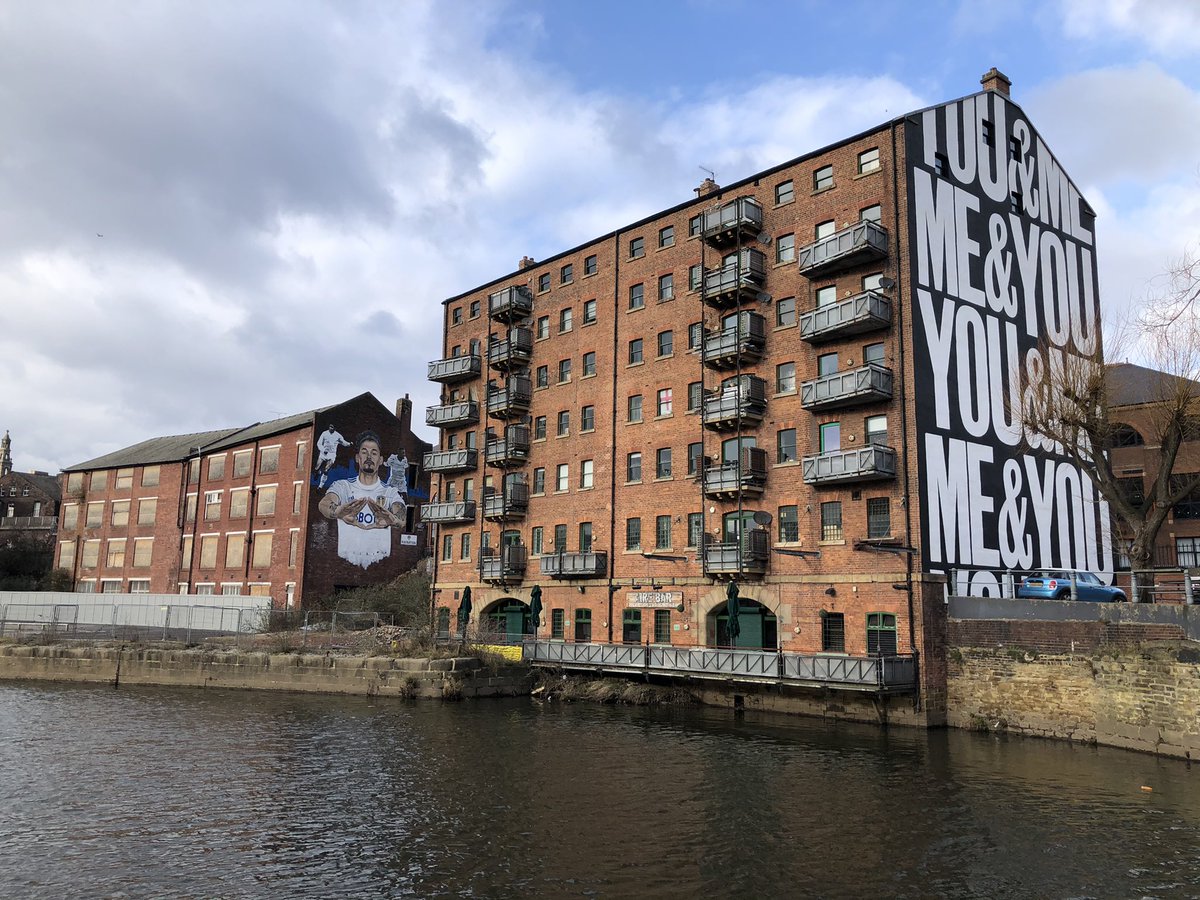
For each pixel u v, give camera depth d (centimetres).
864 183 3231
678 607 3638
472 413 4769
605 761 2250
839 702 2936
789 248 3472
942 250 3200
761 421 3450
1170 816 1691
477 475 4750
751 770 2138
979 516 3103
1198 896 1310
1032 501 3316
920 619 2831
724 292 3547
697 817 1723
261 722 2875
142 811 1777
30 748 2419
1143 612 2312
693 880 1379
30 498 9069
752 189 3641
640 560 3831
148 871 1422
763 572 3331
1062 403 2945
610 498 4016
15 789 1956
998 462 3225
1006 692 2648
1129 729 2311
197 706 3238
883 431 3064
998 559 3136
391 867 1440
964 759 2241
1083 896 1312
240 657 3769
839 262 3183
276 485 5728
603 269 4247
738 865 1446
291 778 2062
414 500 6128
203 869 1432
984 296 3325
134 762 2239
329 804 1830
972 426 3159
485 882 1372
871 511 3048
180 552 6206
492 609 4588
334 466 5653
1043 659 2558
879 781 2009
